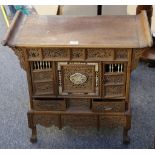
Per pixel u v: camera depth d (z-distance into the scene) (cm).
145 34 202
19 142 239
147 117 256
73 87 214
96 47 193
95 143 236
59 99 221
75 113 221
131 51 196
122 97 216
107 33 207
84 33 207
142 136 240
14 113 264
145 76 299
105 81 210
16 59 326
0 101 276
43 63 208
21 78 302
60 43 196
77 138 241
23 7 331
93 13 270
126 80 209
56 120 227
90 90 215
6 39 198
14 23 215
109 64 206
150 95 277
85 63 204
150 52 306
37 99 222
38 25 217
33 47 197
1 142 239
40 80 212
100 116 222
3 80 300
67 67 205
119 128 246
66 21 221
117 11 272
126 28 212
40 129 249
